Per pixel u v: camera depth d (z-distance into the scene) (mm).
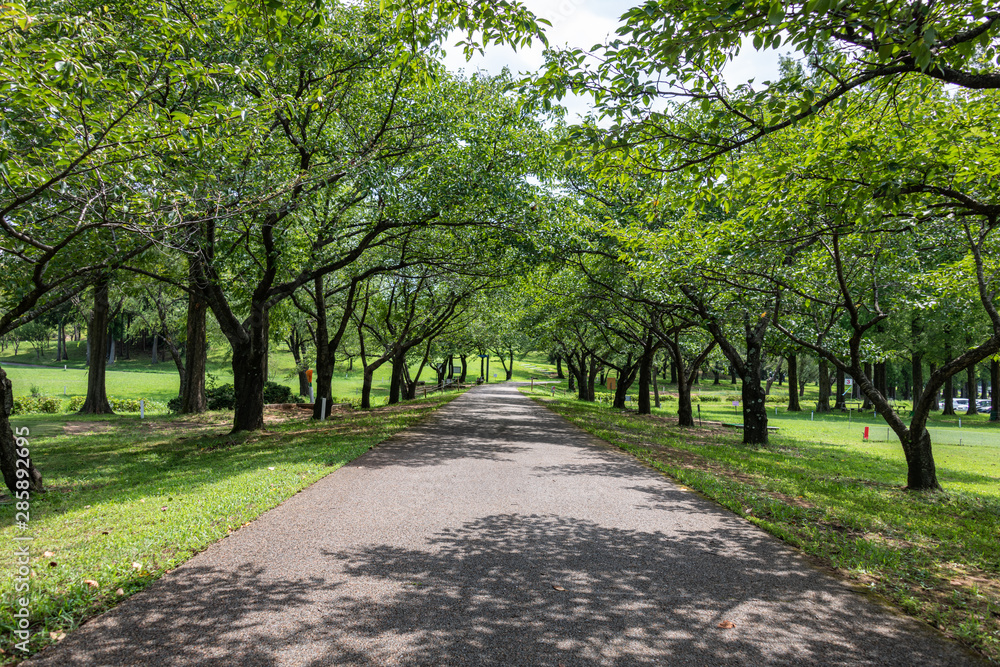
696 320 18344
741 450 15250
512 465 10133
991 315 9062
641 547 5582
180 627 3711
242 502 6848
